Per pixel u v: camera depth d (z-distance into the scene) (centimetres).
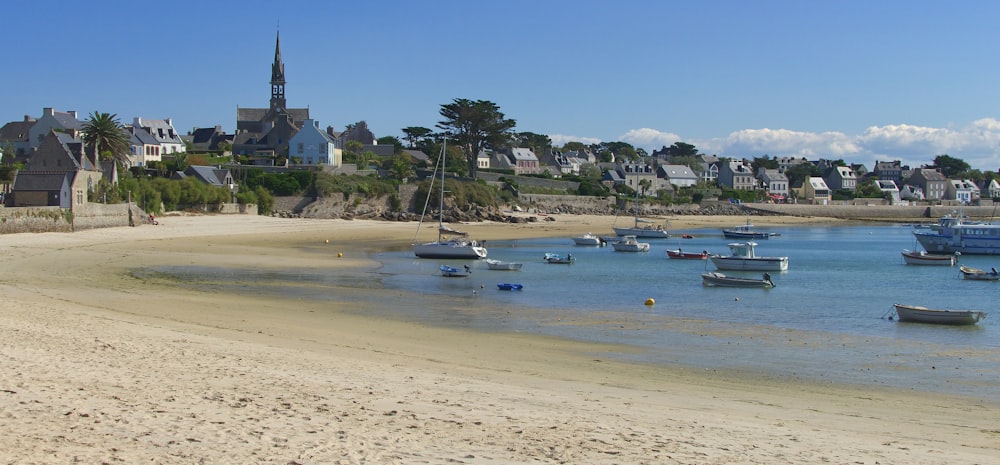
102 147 9200
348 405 1650
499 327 3350
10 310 2894
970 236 8144
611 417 1686
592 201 15975
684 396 2103
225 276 4928
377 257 6656
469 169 15300
